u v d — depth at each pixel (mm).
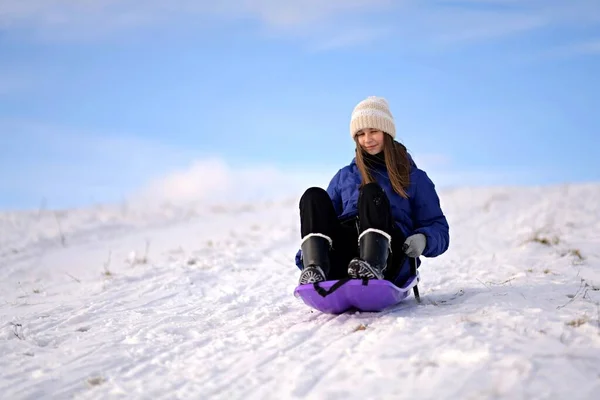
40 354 3949
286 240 9602
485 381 2910
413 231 4473
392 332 3660
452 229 9930
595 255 6668
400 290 4102
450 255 7555
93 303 5484
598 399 2750
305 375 3172
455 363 3135
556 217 9836
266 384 3166
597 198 11352
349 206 4508
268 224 11625
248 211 14320
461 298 4617
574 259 6473
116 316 4945
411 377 3018
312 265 4031
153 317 4844
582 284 4926
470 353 3176
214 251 8703
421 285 5648
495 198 12828
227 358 3605
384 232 4020
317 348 3609
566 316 3775
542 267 6113
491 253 7531
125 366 3637
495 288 4914
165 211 14430
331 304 4148
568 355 3158
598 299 4316
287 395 2988
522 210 11016
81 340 4230
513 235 8789
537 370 3004
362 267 3924
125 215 13750
